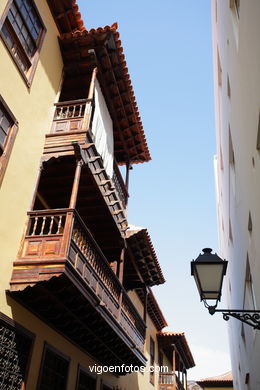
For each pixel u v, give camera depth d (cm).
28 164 868
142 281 1578
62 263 727
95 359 1167
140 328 1398
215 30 1236
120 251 1276
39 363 801
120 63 1163
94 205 1116
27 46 948
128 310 1222
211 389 3438
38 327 821
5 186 765
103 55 1127
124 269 1502
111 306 1023
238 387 2395
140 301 1927
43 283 724
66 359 948
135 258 1453
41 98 976
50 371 868
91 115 1089
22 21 929
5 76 812
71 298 805
